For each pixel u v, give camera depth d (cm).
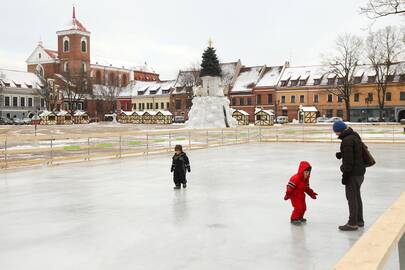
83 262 599
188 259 607
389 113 8231
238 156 2261
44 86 10881
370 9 2338
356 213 753
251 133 4300
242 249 651
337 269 293
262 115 7631
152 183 1330
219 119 6297
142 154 2341
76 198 1077
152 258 612
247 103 9769
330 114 8825
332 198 1062
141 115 9588
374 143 3347
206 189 1209
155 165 1847
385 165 1788
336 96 8738
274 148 2875
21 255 632
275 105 9344
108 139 3769
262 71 9981
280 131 4706
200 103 6356
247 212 912
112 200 1049
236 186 1260
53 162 1952
